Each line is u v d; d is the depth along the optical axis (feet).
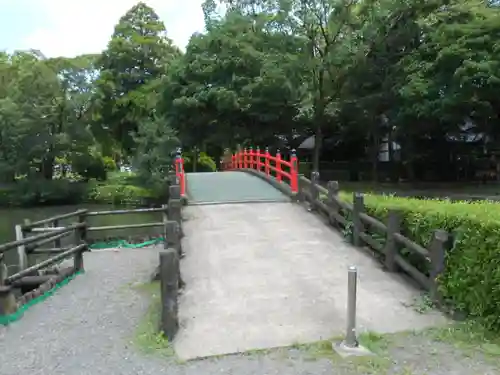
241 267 21.09
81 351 14.46
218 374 12.48
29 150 97.45
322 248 23.71
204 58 77.51
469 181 79.82
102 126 106.93
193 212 31.65
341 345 13.88
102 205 99.19
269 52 77.41
